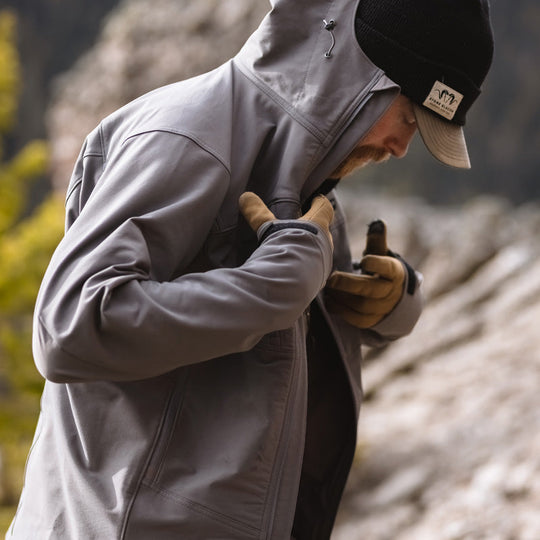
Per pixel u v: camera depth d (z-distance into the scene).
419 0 1.94
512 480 6.18
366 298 2.32
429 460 7.34
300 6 1.98
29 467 2.06
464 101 2.03
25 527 1.99
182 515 1.86
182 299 1.73
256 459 1.90
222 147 1.90
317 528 2.39
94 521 1.88
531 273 10.45
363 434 8.10
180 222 1.81
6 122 11.27
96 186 1.91
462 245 11.30
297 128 1.95
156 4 20.92
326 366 2.39
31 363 9.27
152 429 1.89
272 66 2.00
